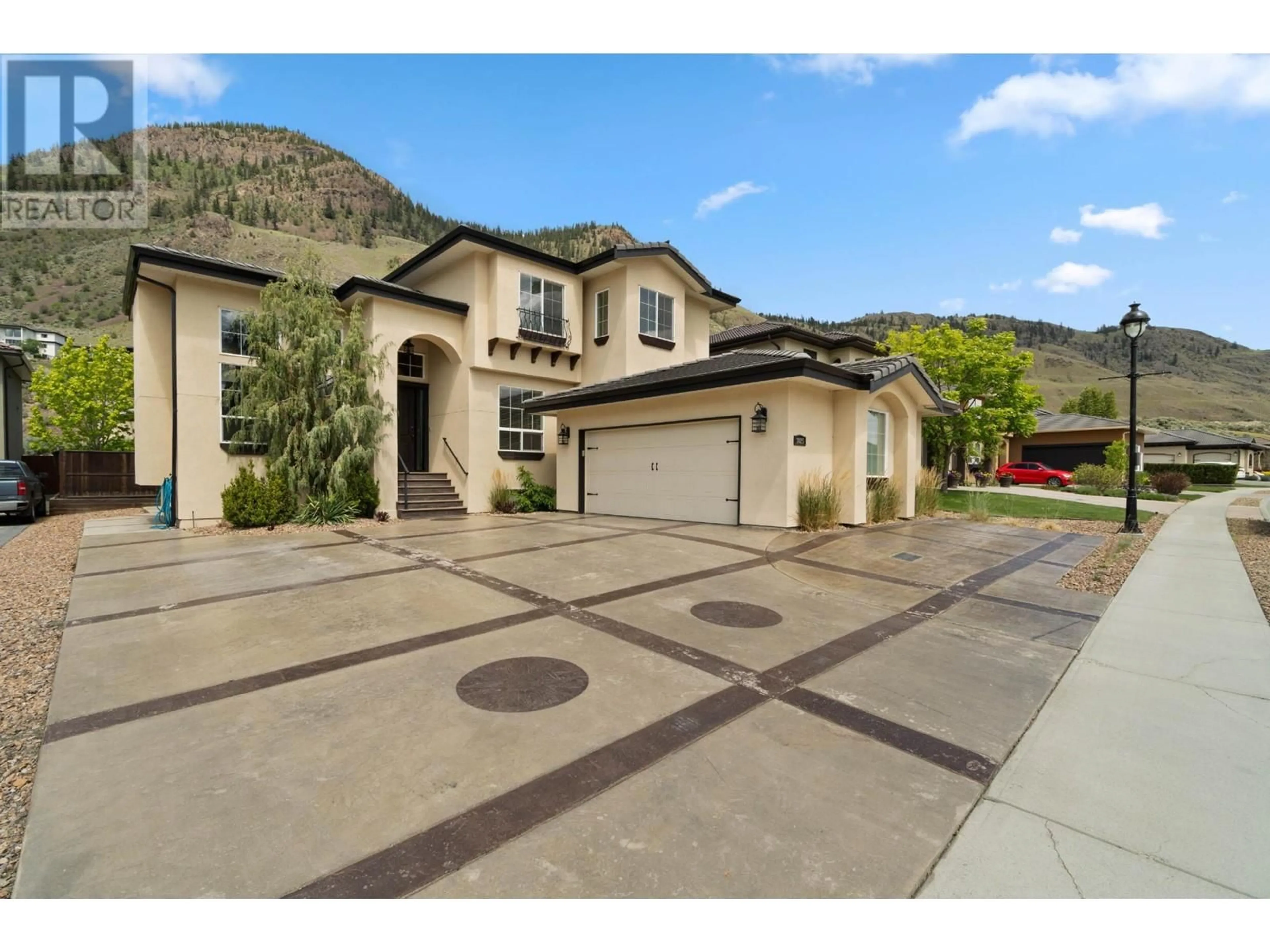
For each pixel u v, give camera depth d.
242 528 11.05
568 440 15.56
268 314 11.40
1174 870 2.03
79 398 23.30
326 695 3.50
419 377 16.31
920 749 2.89
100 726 3.08
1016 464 29.06
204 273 11.45
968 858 2.09
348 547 8.91
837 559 8.05
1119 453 25.97
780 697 3.52
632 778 2.59
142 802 2.38
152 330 12.46
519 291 15.14
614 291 16.33
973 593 6.19
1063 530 11.20
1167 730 3.11
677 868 2.02
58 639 4.59
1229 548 8.91
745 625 4.99
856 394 11.42
